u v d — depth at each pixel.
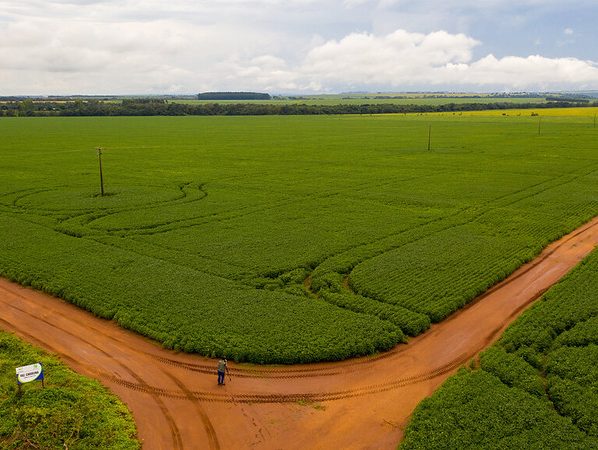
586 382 26.09
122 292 36.75
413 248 46.81
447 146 129.00
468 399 24.94
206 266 42.47
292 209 62.62
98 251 45.88
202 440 22.92
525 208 62.88
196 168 94.88
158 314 33.41
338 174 88.06
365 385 26.98
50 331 32.31
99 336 31.69
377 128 193.50
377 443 22.81
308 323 32.25
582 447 21.70
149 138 155.00
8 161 102.88
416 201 66.69
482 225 55.16
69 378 26.69
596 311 33.78
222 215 59.81
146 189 74.88
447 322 33.91
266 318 32.94
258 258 44.44
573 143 131.75
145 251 46.44
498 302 36.88
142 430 23.48
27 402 24.02
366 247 47.44
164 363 28.81
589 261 43.19
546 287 39.50
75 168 94.38
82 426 22.95
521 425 23.06
